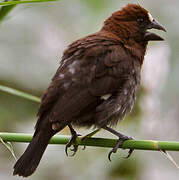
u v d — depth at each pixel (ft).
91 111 30.76
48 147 39.93
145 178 39.09
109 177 38.91
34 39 42.83
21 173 29.12
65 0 43.32
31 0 26.68
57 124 29.27
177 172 39.34
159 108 38.78
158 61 39.60
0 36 42.37
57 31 43.04
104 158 39.29
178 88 37.86
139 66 33.42
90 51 31.42
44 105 29.94
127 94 32.04
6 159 41.70
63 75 30.63
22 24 42.68
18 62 42.52
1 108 42.91
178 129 39.19
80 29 42.39
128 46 33.32
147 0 41.60
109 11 41.96
